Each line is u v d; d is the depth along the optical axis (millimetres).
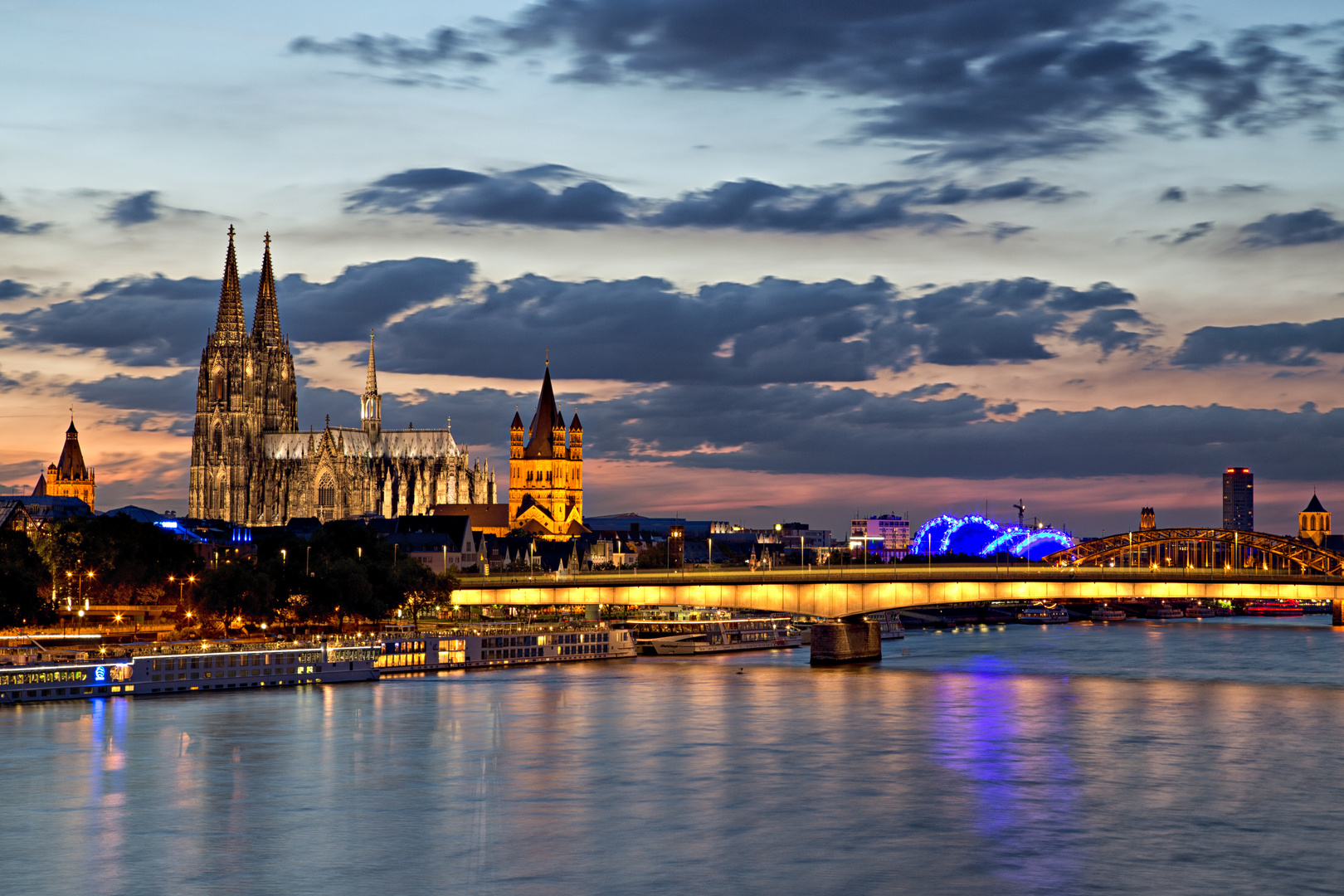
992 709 191625
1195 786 138500
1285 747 158750
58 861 114062
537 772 146500
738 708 193125
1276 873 110562
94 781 141500
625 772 146625
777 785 139875
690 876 110062
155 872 111438
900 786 139000
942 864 112875
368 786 139750
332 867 112750
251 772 146000
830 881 108688
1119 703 198125
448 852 116562
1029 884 107812
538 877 110062
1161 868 111875
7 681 192375
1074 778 142250
